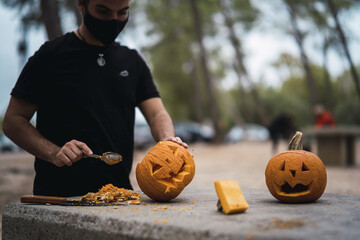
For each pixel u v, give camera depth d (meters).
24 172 10.61
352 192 6.57
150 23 22.92
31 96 2.61
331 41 19.17
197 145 23.36
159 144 2.46
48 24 6.72
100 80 2.77
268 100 44.84
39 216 2.09
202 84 35.09
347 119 31.03
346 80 33.31
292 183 2.28
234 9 22.23
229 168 10.83
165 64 31.48
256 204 2.24
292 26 20.89
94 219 1.88
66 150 2.30
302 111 43.91
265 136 31.27
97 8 2.48
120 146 2.85
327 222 1.69
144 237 1.70
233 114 44.19
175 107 36.88
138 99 3.06
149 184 2.32
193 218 1.81
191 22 23.92
